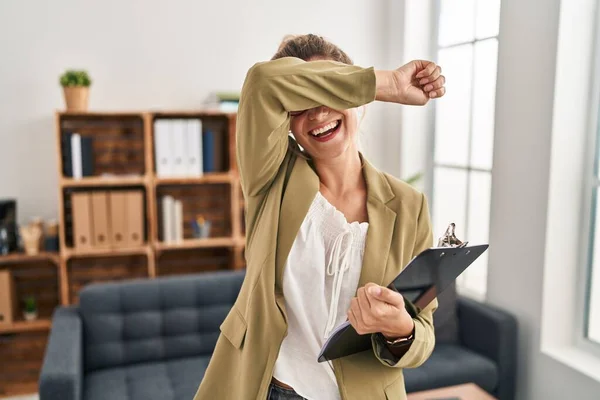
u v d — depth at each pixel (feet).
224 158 13.05
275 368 3.43
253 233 3.70
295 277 3.38
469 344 10.57
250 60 13.37
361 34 14.08
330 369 3.40
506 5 10.09
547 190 9.37
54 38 12.20
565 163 9.35
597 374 8.75
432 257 2.81
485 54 11.44
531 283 9.86
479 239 11.85
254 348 3.41
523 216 9.96
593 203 9.41
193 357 10.50
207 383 3.75
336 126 3.26
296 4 13.53
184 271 13.66
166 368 9.98
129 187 12.80
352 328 3.04
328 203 3.41
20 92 12.17
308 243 3.38
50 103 12.33
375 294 2.86
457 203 12.59
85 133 12.61
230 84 13.32
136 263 13.32
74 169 11.84
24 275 12.57
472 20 11.82
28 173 12.38
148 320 10.19
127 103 12.76
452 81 12.59
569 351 9.67
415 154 13.67
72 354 8.49
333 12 13.83
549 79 9.19
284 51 3.52
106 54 12.51
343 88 2.96
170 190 13.35
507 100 10.18
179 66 12.95
